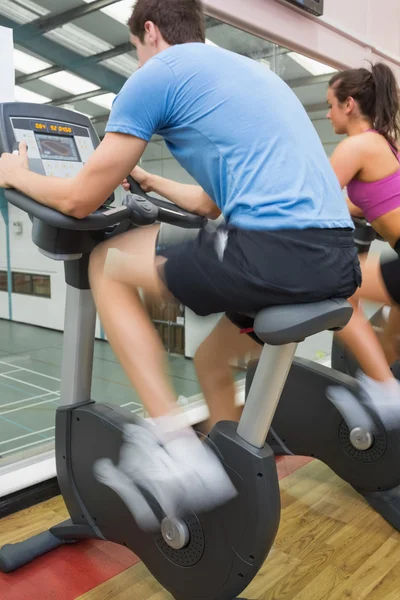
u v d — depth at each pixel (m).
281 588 1.47
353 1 3.24
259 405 1.16
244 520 1.17
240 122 1.07
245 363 1.88
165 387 1.28
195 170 1.16
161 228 1.24
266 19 2.60
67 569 1.57
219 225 1.15
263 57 2.88
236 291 1.07
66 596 1.46
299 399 2.01
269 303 1.06
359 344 1.85
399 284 1.79
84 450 1.49
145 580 1.53
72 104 2.39
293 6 2.72
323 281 1.04
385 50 3.52
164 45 1.22
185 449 1.25
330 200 1.10
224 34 2.66
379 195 1.87
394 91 1.89
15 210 2.76
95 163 1.09
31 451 2.05
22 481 1.89
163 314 2.34
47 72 2.28
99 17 2.35
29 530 1.76
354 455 1.89
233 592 1.22
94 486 1.48
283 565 1.57
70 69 2.34
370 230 2.04
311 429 2.00
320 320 1.03
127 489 1.37
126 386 2.54
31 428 2.41
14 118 1.30
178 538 1.26
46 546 1.63
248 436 1.19
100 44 2.41
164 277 1.18
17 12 2.14
